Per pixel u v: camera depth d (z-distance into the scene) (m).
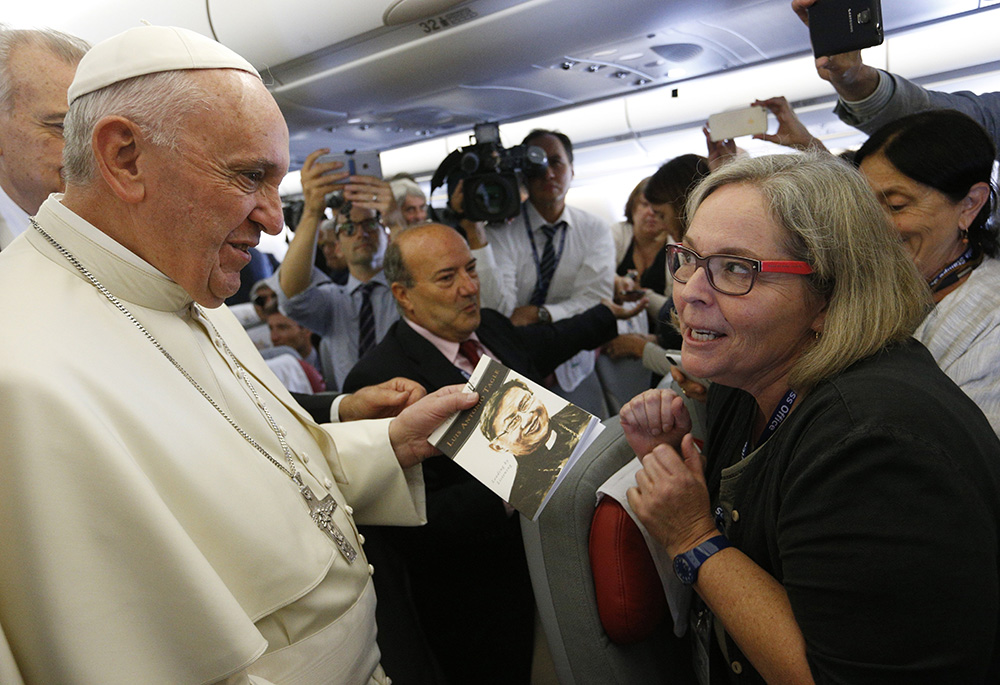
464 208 2.52
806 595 0.82
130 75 0.82
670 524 1.05
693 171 2.39
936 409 0.81
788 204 0.92
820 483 0.82
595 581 1.28
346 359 3.02
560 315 2.72
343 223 2.87
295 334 3.72
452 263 1.88
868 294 0.92
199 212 0.87
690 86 2.60
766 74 2.43
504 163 2.48
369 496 1.31
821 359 0.92
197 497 0.85
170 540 0.75
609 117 2.87
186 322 1.04
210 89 0.83
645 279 2.92
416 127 2.67
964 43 2.00
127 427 0.80
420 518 1.37
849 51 1.48
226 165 0.86
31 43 1.16
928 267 1.44
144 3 2.03
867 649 0.77
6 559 0.71
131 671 0.72
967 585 0.75
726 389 1.29
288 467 1.04
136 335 0.89
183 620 0.75
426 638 1.79
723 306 0.95
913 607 0.75
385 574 1.57
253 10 1.93
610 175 3.46
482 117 2.56
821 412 0.88
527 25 1.72
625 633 1.28
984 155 1.37
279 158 0.91
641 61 2.01
